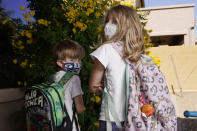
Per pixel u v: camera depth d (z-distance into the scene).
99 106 2.32
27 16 2.17
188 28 9.08
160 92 1.05
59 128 1.31
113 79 1.10
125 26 1.16
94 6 2.40
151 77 1.07
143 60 1.12
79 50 1.62
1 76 2.05
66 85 1.47
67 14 2.22
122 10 1.20
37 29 2.21
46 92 1.28
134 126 1.01
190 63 5.20
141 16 2.85
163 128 1.02
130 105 1.03
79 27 2.22
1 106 1.93
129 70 1.08
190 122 1.75
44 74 1.99
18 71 2.32
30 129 1.31
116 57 1.12
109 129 1.08
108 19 1.25
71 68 1.54
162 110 1.01
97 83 1.17
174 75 4.83
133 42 1.14
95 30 2.23
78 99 1.52
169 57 5.54
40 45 2.21
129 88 1.05
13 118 2.09
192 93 3.79
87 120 2.28
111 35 1.20
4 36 2.14
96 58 1.12
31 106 1.31
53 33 2.07
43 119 1.25
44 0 2.29
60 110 1.31
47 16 2.35
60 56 1.54
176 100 3.63
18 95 2.16
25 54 2.18
